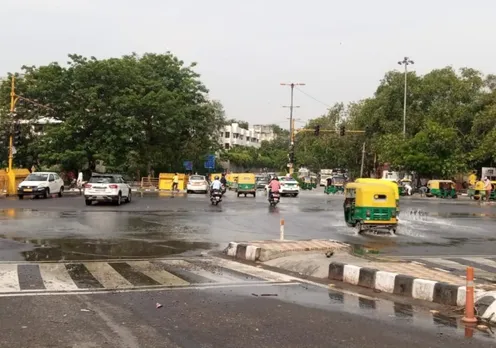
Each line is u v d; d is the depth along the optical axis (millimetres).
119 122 49281
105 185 29766
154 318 7035
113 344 5895
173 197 39406
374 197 18688
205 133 60875
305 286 9555
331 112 86875
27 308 7484
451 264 12484
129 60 55594
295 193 45500
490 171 54188
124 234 16984
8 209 25594
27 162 51812
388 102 62875
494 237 18422
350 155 81188
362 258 11977
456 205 37938
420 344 6098
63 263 11539
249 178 43031
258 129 182750
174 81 58125
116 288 9000
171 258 12617
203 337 6230
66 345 5844
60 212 24344
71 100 50094
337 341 6160
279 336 6328
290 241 14250
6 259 11945
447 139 54406
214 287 9258
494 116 54281
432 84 60531
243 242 13898
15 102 43719
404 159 55500
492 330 6770
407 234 18938
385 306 8047
